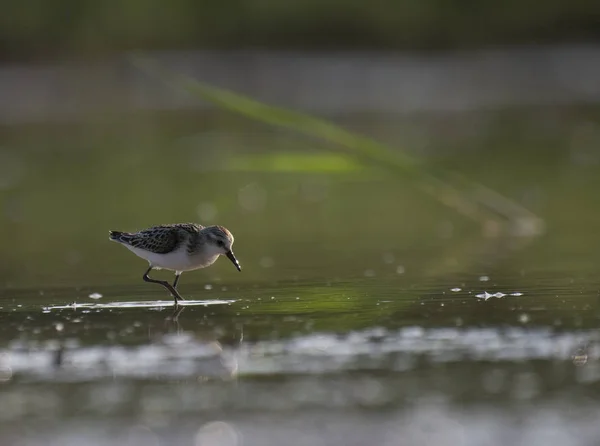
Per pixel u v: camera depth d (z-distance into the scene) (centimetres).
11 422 703
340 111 3103
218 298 1150
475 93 3275
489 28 3544
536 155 2456
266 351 877
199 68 3294
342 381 783
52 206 2006
